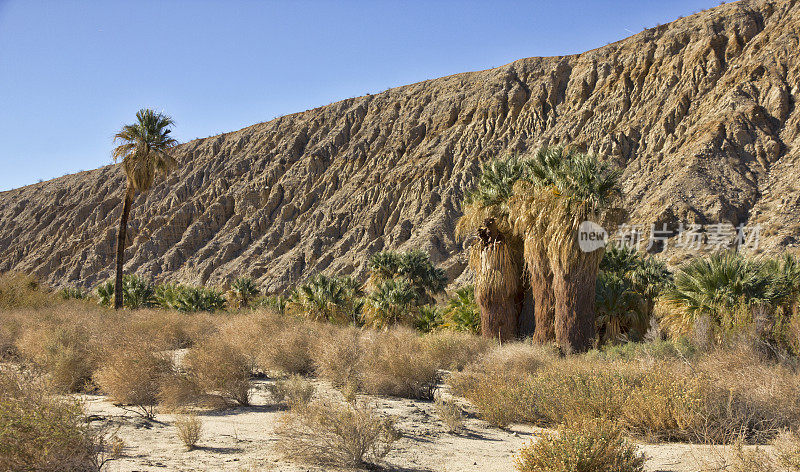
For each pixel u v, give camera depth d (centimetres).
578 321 1590
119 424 611
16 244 10656
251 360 1132
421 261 3797
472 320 2411
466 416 836
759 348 1099
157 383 781
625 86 8462
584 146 7825
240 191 9706
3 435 371
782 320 1230
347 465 496
